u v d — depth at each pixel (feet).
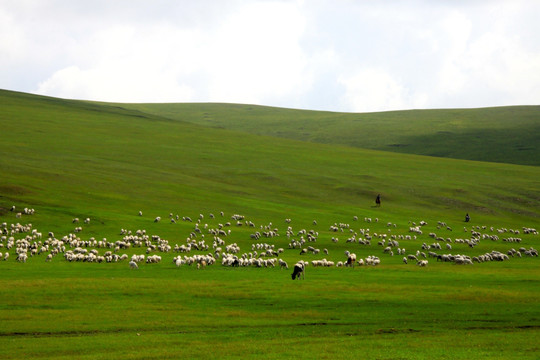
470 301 123.65
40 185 318.04
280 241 248.11
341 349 86.12
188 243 228.22
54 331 95.71
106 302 117.80
